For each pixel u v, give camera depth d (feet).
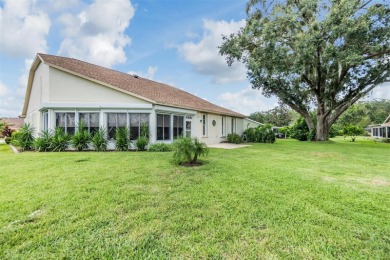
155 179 18.80
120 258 8.20
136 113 42.06
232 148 47.39
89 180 18.42
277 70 61.41
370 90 65.16
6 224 10.64
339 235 9.83
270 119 181.47
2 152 40.14
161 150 39.22
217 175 20.43
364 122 165.07
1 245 8.94
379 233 10.05
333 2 54.70
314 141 75.56
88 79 41.78
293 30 60.59
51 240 9.31
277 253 8.52
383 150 47.39
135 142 40.65
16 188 16.17
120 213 11.90
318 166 26.30
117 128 41.11
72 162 26.71
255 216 11.64
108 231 10.02
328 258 8.26
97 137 39.68
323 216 11.75
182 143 25.23
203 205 13.06
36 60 49.70
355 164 28.09
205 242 9.20
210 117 61.77
